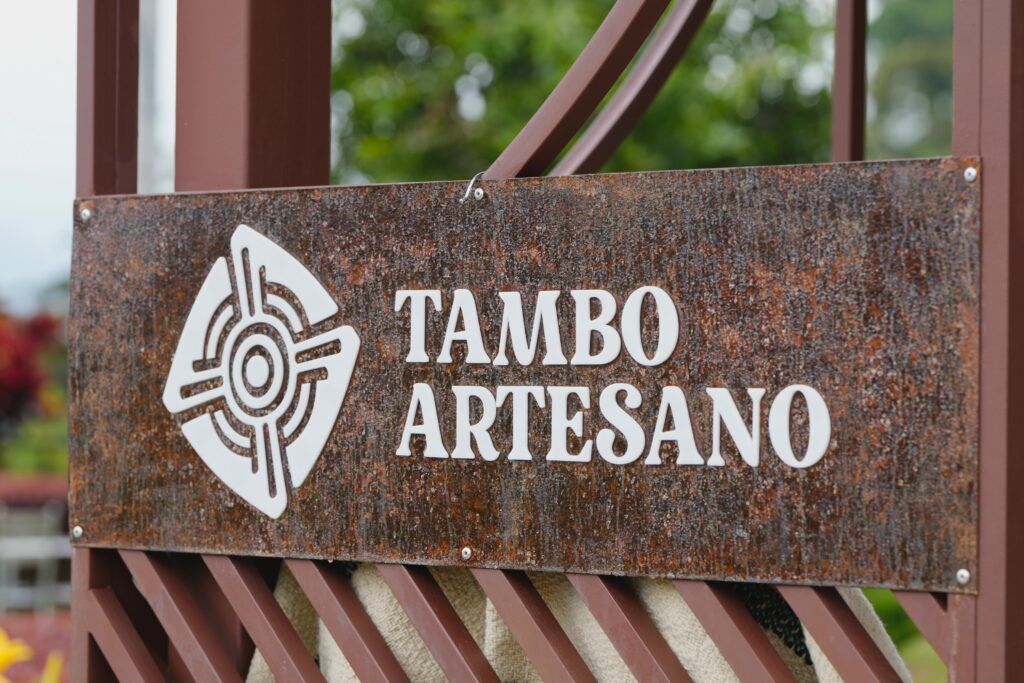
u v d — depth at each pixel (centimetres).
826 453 169
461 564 187
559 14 856
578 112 188
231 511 201
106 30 219
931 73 1308
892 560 165
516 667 199
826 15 955
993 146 162
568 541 181
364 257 193
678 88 873
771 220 172
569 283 182
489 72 896
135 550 208
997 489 161
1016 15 163
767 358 172
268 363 199
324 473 195
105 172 218
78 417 211
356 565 210
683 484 175
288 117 219
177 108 219
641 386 178
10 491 1163
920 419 164
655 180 178
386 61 920
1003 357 161
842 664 167
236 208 202
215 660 205
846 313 168
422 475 189
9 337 1322
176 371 205
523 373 184
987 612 161
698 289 175
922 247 165
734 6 929
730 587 180
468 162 884
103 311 210
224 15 215
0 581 1003
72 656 214
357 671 194
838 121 296
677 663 181
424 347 189
